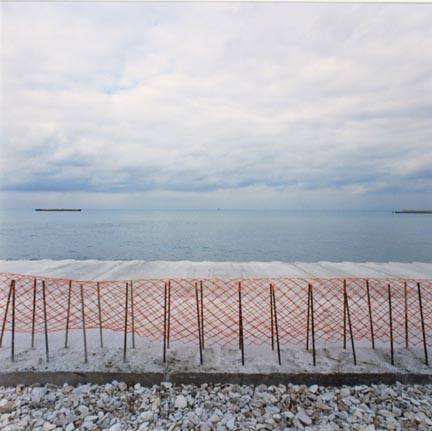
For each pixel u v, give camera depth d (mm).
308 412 1827
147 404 1899
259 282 4602
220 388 2037
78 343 2465
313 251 11828
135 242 14820
